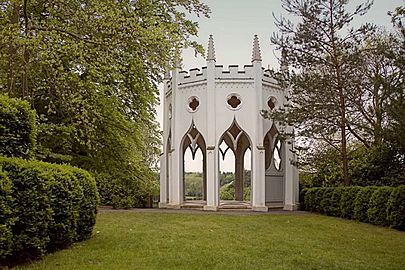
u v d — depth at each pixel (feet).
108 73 50.37
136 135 62.18
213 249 30.60
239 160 91.09
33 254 25.79
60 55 41.47
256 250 30.71
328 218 61.11
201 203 84.33
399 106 44.62
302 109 68.95
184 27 44.70
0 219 21.53
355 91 66.80
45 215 25.59
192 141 87.51
